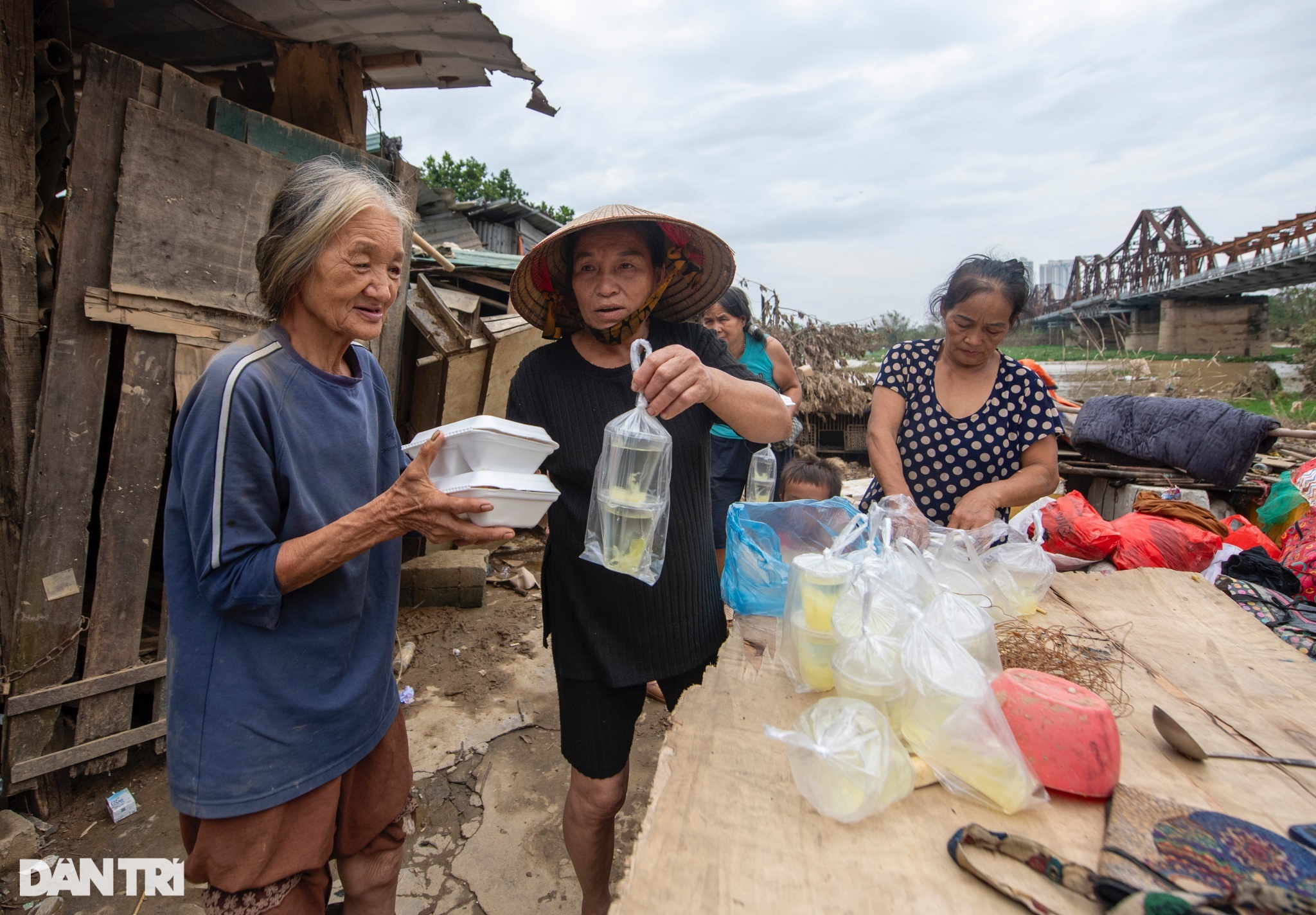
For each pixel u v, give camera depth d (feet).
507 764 9.04
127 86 7.70
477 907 6.86
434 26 10.82
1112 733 3.22
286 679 4.07
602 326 5.14
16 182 7.29
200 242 8.51
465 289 20.59
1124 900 2.49
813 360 30.86
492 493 3.84
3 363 7.29
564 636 5.42
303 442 4.03
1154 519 8.00
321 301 3.96
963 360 7.31
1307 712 4.10
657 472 4.49
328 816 4.37
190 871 4.16
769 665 4.71
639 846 2.98
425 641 12.42
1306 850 2.77
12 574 7.51
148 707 9.67
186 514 3.80
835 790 3.11
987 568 5.74
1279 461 16.03
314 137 10.22
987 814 3.19
